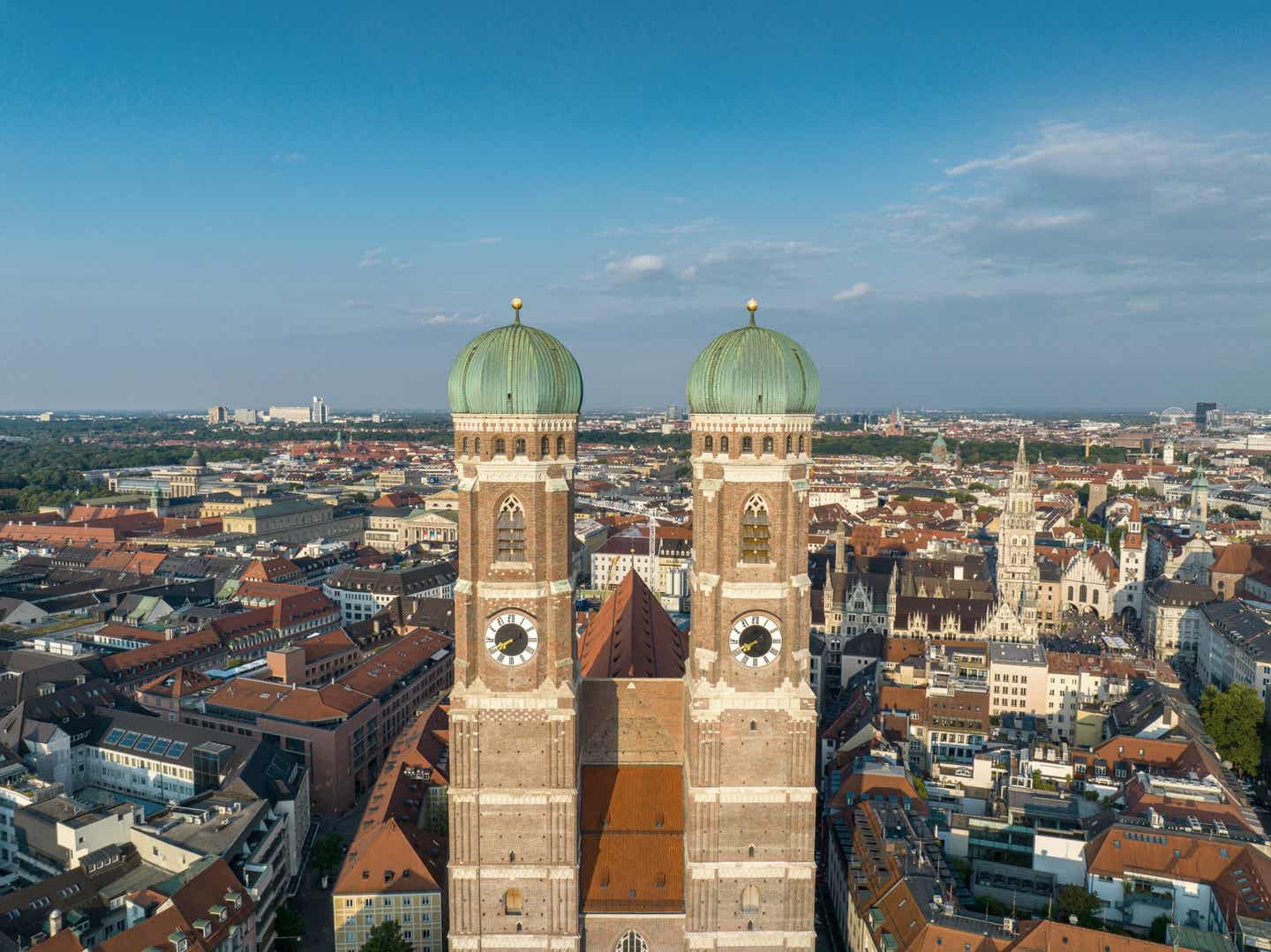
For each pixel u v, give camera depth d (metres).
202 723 162.75
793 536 75.94
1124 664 189.88
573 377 75.81
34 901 103.06
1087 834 119.25
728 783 77.50
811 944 78.81
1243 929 94.12
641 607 125.25
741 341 74.31
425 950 109.19
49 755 148.25
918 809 130.00
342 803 154.75
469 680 76.38
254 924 106.50
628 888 80.81
